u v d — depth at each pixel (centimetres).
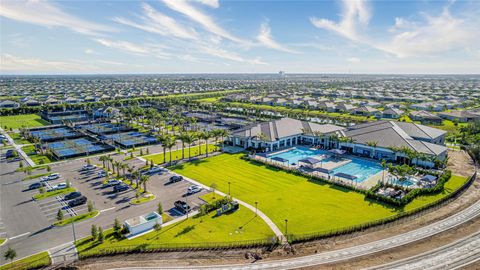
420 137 11556
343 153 11075
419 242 5509
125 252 5288
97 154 11500
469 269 4725
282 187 8194
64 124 17412
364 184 8362
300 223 6219
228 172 9406
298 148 12431
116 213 6675
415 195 7388
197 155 11338
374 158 10825
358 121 17362
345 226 6053
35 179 8725
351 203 7156
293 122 14125
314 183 8475
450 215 6519
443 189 7850
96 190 7938
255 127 13200
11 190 7938
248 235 5781
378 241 5572
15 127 16525
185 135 11031
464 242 5472
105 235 5794
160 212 6525
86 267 4912
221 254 5244
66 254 5203
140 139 13938
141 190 7912
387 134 11175
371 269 4753
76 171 9469
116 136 14538
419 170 9106
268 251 5319
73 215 6562
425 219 6359
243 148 12419
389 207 6912
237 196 7606
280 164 10094
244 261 5044
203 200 7344
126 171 9400
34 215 6569
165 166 9988
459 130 14912
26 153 11519
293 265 4900
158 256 5197
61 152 11538
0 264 4909
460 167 9675
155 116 16950
